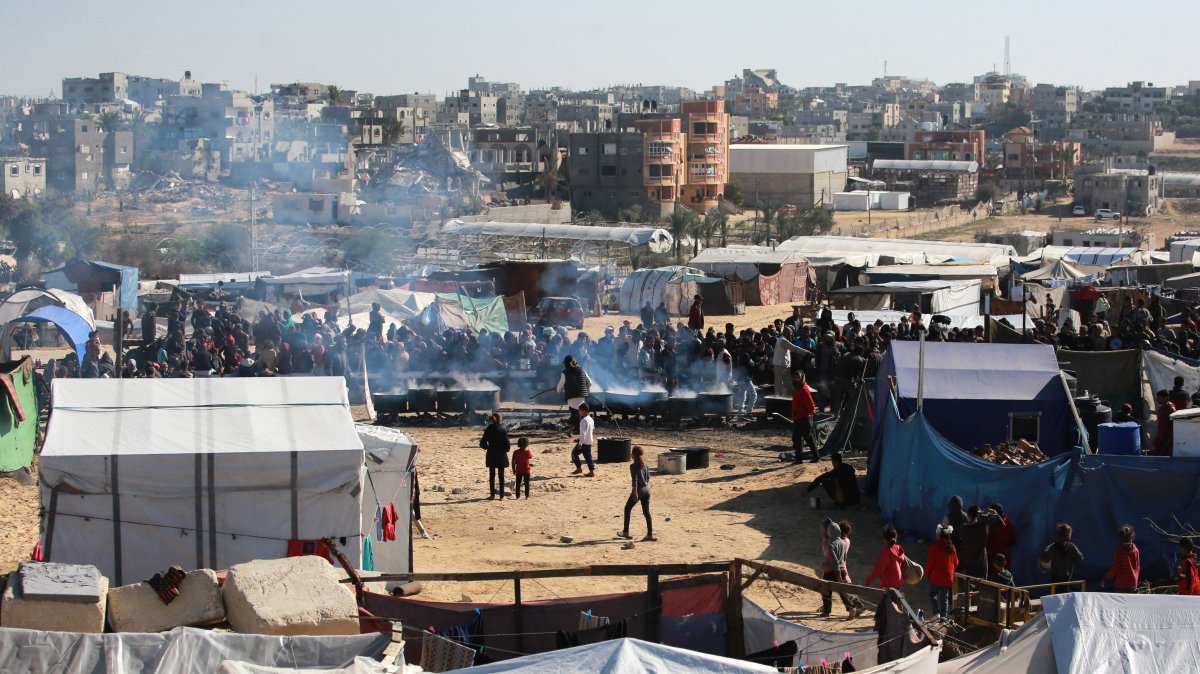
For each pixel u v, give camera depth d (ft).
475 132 549.95
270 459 49.88
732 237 410.11
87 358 103.71
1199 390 80.28
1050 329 109.70
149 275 327.88
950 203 573.74
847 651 42.32
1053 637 35.42
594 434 94.02
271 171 576.20
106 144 563.07
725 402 100.89
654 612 43.11
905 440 68.85
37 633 34.32
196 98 655.35
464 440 96.17
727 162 517.96
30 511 72.74
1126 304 131.64
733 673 32.24
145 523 49.42
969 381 74.33
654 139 474.90
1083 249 225.35
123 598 39.86
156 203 495.41
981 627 49.21
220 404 53.93
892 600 39.93
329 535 50.78
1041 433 73.51
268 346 105.40
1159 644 34.83
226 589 40.37
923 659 35.40
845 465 73.77
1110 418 74.08
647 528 67.21
